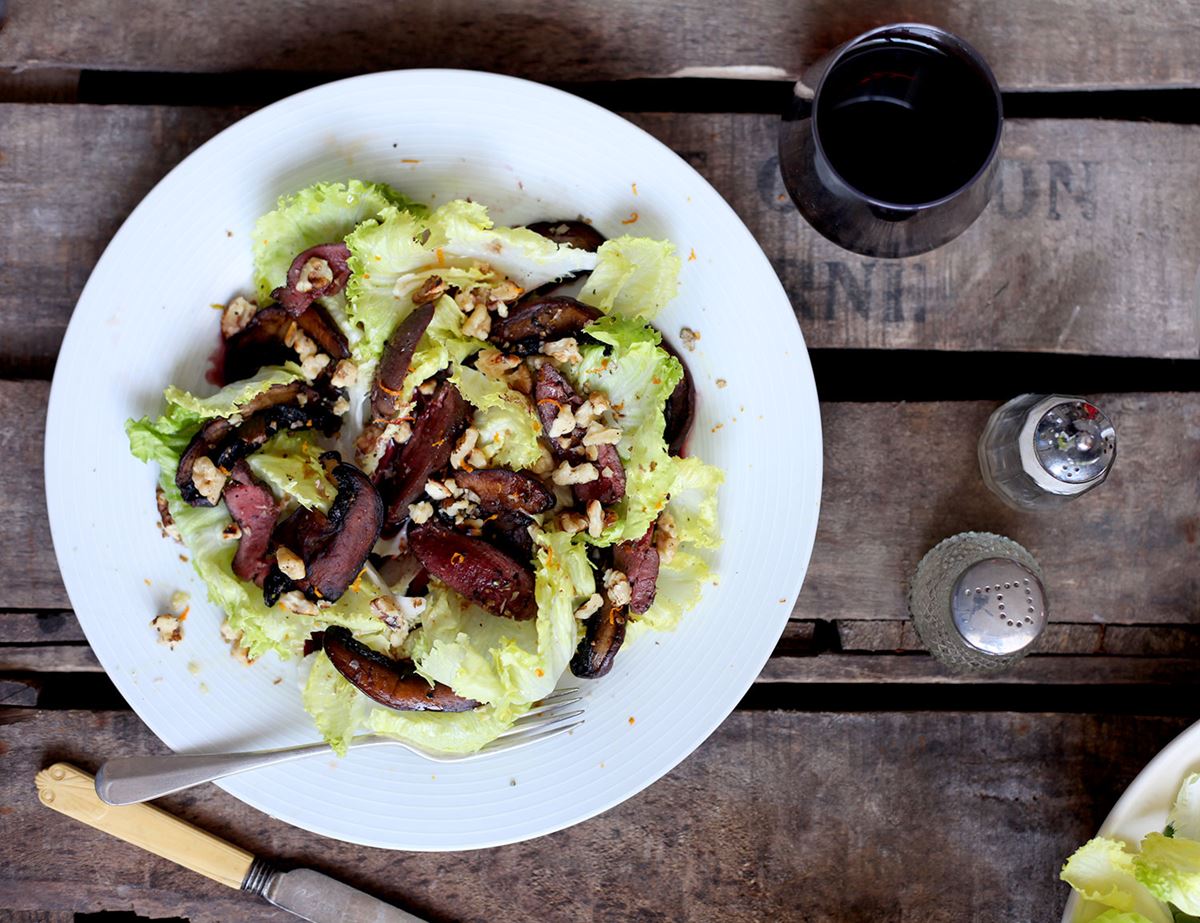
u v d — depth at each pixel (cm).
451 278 64
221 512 64
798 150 64
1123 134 69
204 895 70
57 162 68
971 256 69
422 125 64
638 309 65
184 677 65
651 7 68
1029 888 70
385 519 64
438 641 63
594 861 70
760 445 65
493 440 64
